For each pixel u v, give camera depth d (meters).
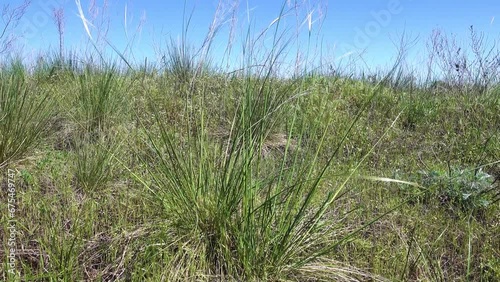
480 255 2.40
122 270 2.14
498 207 2.86
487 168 3.57
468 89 5.35
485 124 4.39
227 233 2.19
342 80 5.49
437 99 5.35
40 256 2.15
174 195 2.34
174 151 2.32
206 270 2.12
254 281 2.03
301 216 2.20
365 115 4.77
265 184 2.39
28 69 5.81
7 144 3.23
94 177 2.96
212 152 2.46
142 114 4.23
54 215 2.62
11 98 3.37
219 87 3.78
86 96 4.12
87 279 2.13
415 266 2.24
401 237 2.42
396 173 3.34
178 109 3.99
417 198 2.95
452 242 2.54
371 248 2.42
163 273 2.01
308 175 2.24
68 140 3.88
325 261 2.23
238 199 2.18
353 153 3.83
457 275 2.28
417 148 4.13
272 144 3.62
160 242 2.26
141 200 2.74
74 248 2.23
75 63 5.75
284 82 2.69
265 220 2.11
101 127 3.90
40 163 3.29
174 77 5.04
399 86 5.97
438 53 5.68
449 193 3.03
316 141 3.59
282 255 2.12
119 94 4.34
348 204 2.84
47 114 3.74
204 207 2.24
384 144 4.11
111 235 2.41
